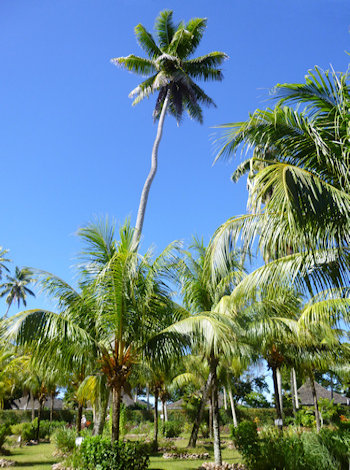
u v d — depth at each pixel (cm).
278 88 573
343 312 702
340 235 552
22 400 3784
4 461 1380
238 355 1334
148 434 2339
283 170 480
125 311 898
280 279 635
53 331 796
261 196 484
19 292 4775
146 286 938
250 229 568
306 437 820
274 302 1169
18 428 2584
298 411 3025
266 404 4066
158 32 1953
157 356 912
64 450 1598
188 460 1447
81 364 896
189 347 938
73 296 950
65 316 923
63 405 3775
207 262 646
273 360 1527
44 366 884
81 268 950
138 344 938
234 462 1340
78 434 1803
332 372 2019
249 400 4056
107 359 919
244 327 1207
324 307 717
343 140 554
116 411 931
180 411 3234
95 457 923
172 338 911
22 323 780
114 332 937
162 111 1825
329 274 637
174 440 2362
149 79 1933
